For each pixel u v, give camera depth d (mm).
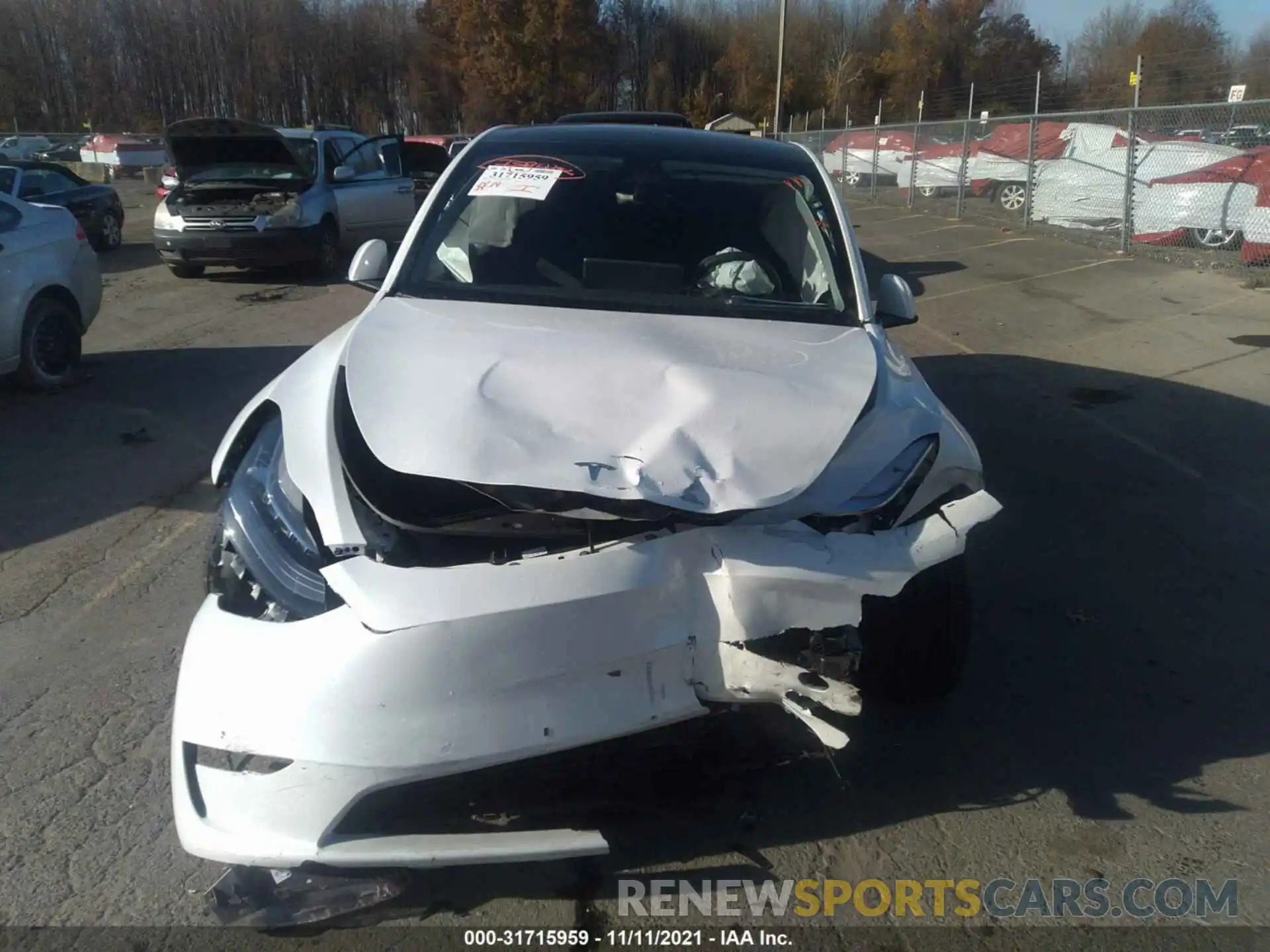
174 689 3920
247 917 2734
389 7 66250
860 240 16719
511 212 4102
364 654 2473
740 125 42031
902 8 57844
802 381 3178
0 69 58469
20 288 7812
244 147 13602
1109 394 7867
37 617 4500
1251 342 9055
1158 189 13219
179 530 5469
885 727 3666
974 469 3295
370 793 2490
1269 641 4312
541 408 2928
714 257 3979
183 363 9117
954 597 3477
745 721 2822
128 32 61844
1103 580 4855
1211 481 6109
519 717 2523
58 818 3191
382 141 15969
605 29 54500
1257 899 2904
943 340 9781
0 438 7004
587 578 2561
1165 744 3602
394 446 2750
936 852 3076
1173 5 51562
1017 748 3562
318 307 11898
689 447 2814
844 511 2863
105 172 36156
